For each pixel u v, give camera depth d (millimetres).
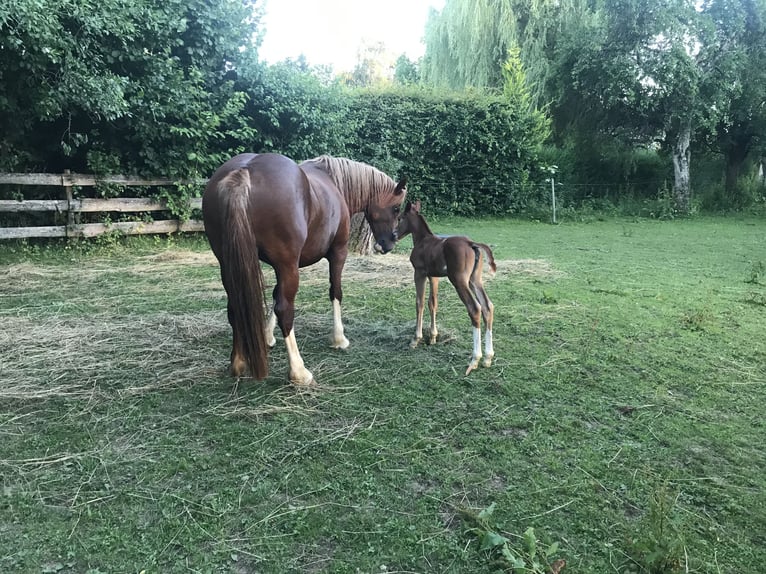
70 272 6672
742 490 2467
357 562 1984
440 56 19953
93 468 2543
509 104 14875
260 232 3170
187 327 4578
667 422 3111
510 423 3066
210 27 9062
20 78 7047
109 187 8508
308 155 10664
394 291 6105
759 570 1979
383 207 4570
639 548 2020
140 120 8320
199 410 3141
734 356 4199
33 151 8750
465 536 2141
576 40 16531
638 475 2572
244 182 3057
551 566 1944
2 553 1980
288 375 3545
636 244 10398
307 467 2592
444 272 4031
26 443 2752
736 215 16719
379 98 13977
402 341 4438
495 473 2576
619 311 5387
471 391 3504
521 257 8648
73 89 7094
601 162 18672
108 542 2053
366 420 3080
